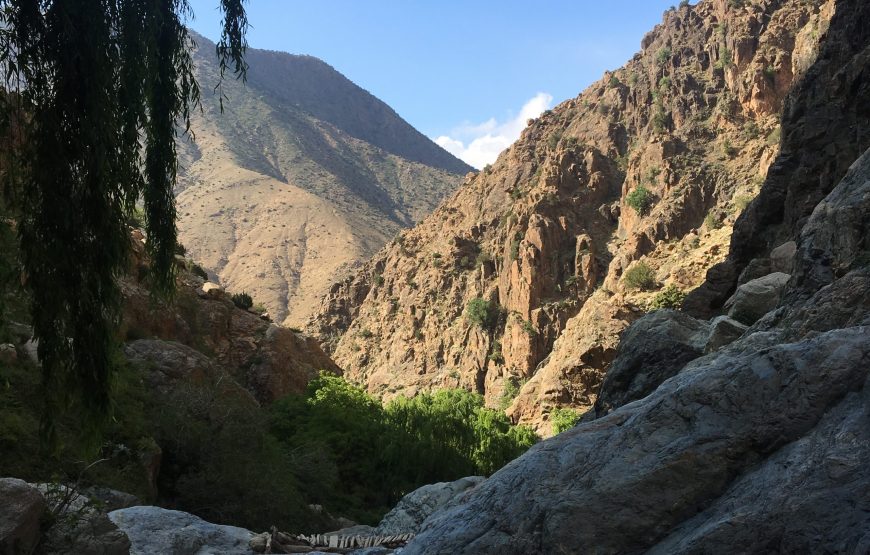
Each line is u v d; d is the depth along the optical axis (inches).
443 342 6501.0
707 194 5595.5
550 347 5497.1
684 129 6353.3
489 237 7219.5
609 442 249.1
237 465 1194.0
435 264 7313.0
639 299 4458.7
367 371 7096.5
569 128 7559.1
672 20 7460.6
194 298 2470.5
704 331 624.7
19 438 845.2
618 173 6545.3
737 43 6466.5
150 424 1171.3
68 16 349.1
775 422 226.5
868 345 226.5
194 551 494.6
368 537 574.6
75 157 351.9
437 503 692.1
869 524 185.8
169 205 410.3
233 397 1640.0
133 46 382.6
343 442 1969.7
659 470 232.5
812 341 236.1
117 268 372.8
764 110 6087.6
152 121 400.8
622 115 7071.9
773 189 1263.5
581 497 237.5
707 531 208.7
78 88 353.1
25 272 351.9
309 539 563.5
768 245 1218.0
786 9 6471.5
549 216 6171.3
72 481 837.2
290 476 1444.4
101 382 363.9
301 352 2736.2
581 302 5595.5
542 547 236.4
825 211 523.2
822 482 201.8
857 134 1124.5
